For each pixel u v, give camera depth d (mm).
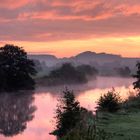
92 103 64875
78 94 99562
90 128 20625
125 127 26734
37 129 39500
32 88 131125
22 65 129125
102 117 31172
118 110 38062
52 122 43719
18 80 126938
